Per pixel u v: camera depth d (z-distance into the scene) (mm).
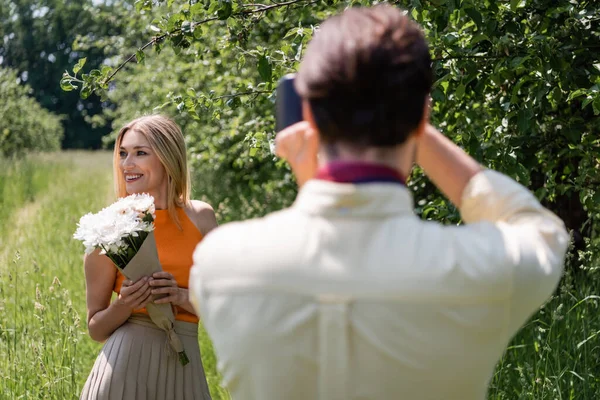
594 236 5215
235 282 1080
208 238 1152
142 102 12062
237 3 3961
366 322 1038
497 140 3719
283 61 3867
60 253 7754
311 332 1053
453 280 1039
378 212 1074
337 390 1053
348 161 1095
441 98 3523
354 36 1094
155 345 2771
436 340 1043
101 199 12828
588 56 3564
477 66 3607
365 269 1046
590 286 4293
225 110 4461
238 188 12055
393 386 1054
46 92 61375
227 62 6961
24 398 3959
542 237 1128
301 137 1188
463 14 3342
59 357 4535
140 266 2703
